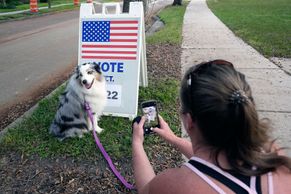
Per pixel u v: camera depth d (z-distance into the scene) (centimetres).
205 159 135
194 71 139
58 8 2719
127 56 527
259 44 1023
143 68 604
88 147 429
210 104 126
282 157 138
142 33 558
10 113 611
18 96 704
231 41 1100
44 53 1112
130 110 519
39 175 383
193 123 138
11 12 2372
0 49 1181
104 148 425
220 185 127
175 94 601
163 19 1805
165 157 411
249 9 2230
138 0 860
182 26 1481
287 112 520
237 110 124
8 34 1503
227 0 3275
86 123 458
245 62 825
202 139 137
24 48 1195
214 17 1802
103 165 397
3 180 377
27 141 451
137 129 198
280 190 132
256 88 633
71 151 421
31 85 775
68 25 1775
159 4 3080
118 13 544
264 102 562
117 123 499
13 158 417
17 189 361
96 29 539
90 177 377
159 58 874
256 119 127
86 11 547
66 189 358
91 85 442
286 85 647
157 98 583
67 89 459
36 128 489
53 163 404
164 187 135
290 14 1864
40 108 568
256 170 131
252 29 1327
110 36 533
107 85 530
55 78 826
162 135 212
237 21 1595
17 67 938
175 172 138
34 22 1934
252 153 130
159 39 1134
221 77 130
